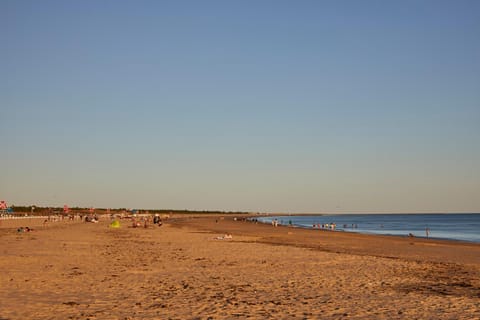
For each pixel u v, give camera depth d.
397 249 36.38
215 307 12.81
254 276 19.02
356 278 18.58
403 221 180.88
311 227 109.06
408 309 12.65
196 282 17.30
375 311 12.39
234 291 15.41
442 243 46.75
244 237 51.09
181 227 86.94
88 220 110.31
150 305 13.04
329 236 57.22
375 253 32.09
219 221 144.12
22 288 15.43
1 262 22.56
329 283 17.25
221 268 21.61
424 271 21.03
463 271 21.25
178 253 29.30
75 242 38.09
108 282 17.02
